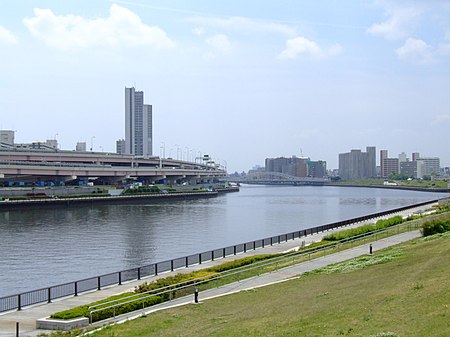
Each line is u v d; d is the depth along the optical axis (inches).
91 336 1112.2
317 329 962.7
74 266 2603.3
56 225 4370.1
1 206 5556.1
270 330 1026.1
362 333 872.9
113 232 3969.0
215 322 1184.2
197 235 3905.0
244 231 4212.6
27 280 2273.6
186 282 1596.9
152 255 2962.6
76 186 7677.2
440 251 1642.5
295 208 6934.1
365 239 2546.8
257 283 1699.1
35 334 1212.5
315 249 2293.3
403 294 1108.5
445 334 776.9
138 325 1203.9
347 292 1304.1
